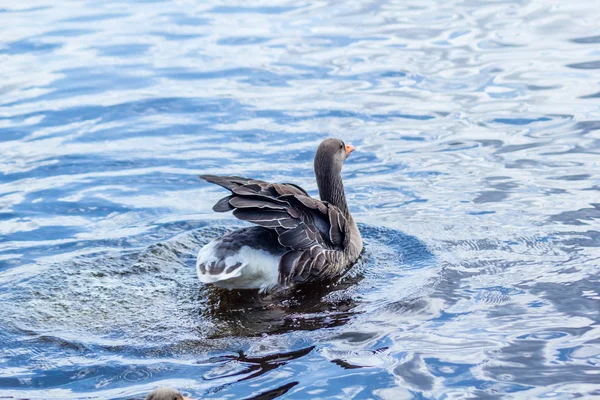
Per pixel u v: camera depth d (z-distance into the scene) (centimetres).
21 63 1872
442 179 1334
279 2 2330
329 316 927
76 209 1253
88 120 1584
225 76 1789
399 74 1775
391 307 931
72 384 789
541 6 2195
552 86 1680
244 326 909
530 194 1254
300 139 1498
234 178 1037
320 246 1033
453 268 1026
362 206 1265
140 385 783
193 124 1562
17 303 960
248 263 988
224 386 774
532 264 1024
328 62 1855
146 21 2172
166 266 1074
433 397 742
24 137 1512
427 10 2212
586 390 743
